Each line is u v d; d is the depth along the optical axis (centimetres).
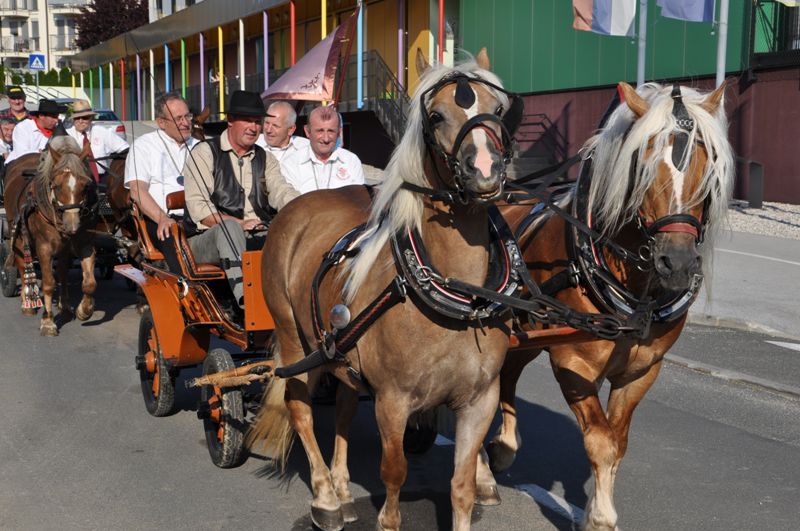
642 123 379
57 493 512
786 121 1739
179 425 639
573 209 435
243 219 618
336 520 459
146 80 3125
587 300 424
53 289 923
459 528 389
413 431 572
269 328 535
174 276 598
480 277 375
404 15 2414
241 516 485
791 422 650
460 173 340
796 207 1720
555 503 503
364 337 392
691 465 562
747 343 890
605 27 1509
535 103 2202
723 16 1485
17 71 6669
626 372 439
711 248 397
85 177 892
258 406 576
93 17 4419
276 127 725
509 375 536
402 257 371
